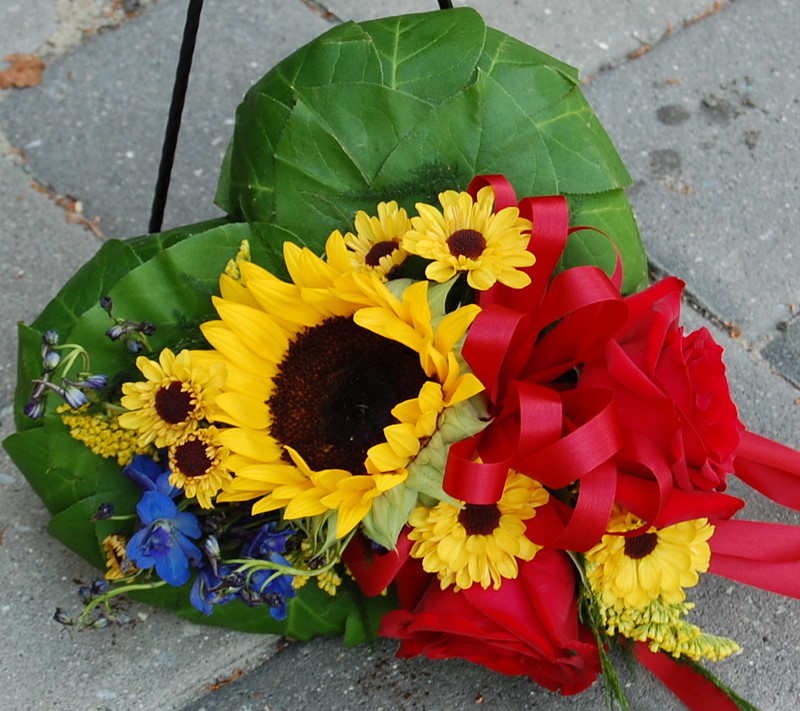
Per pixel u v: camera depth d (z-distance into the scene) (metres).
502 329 1.00
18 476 1.53
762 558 1.19
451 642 1.19
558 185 1.24
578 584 1.17
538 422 1.00
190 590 1.28
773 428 1.65
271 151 1.26
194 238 1.16
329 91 1.22
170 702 1.36
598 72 2.13
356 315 0.99
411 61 1.27
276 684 1.38
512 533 1.08
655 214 1.91
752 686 1.38
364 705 1.36
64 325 1.27
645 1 2.25
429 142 1.18
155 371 1.07
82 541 1.29
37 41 2.13
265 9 2.20
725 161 1.99
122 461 1.18
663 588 1.11
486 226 1.04
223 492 1.14
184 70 1.34
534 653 1.13
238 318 1.07
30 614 1.41
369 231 1.13
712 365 1.09
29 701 1.34
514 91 1.26
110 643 1.39
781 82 2.13
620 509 1.11
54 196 1.90
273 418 1.10
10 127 2.00
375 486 1.01
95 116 2.02
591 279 1.03
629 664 1.28
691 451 1.06
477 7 2.21
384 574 1.12
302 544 1.12
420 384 1.09
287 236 1.18
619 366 1.03
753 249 1.87
